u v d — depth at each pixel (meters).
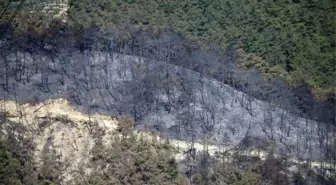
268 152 101.88
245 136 104.06
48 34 114.38
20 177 95.44
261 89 111.44
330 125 108.56
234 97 109.81
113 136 99.69
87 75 108.88
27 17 117.94
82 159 97.94
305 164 101.50
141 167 95.75
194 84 109.56
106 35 115.19
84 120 101.00
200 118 105.38
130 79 109.00
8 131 98.81
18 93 105.25
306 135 106.56
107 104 104.88
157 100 106.50
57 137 99.62
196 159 99.38
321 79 114.75
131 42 114.81
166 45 114.75
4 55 111.00
